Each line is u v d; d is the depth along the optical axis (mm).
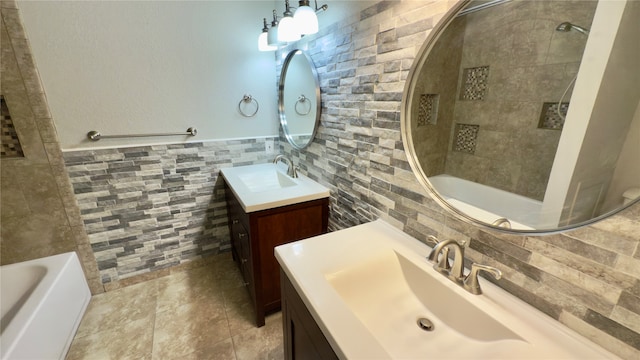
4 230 1580
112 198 1855
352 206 1446
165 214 2061
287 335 1075
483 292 805
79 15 1543
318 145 1702
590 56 556
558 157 638
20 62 1410
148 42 1736
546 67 631
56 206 1670
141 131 1852
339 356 643
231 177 1940
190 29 1829
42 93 1492
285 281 992
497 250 811
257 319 1646
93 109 1689
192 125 2002
